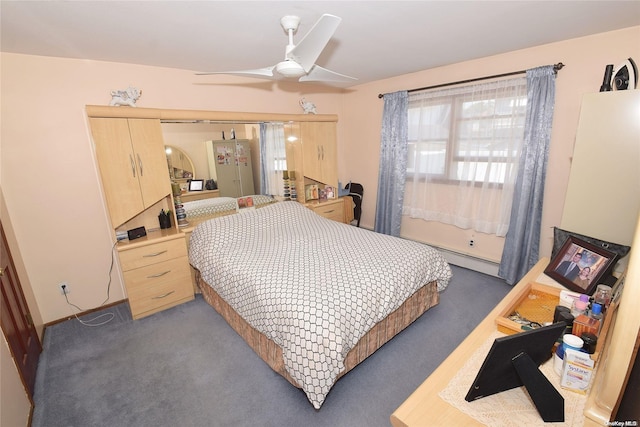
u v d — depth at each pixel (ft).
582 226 6.20
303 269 6.95
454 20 6.69
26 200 7.91
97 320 8.79
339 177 15.74
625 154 5.55
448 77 10.78
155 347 7.50
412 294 7.32
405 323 7.64
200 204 10.64
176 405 5.82
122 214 8.54
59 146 8.18
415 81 11.80
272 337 5.96
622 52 7.50
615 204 5.77
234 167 11.20
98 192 8.90
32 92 7.70
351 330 5.68
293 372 5.43
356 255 7.66
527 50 8.89
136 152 8.56
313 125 12.50
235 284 7.11
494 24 7.00
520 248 9.66
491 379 3.06
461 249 11.66
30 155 7.84
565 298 4.56
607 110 5.61
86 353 7.36
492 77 9.61
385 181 13.30
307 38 4.87
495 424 2.94
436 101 11.25
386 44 8.19
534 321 4.53
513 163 9.64
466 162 10.73
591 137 5.84
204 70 10.07
